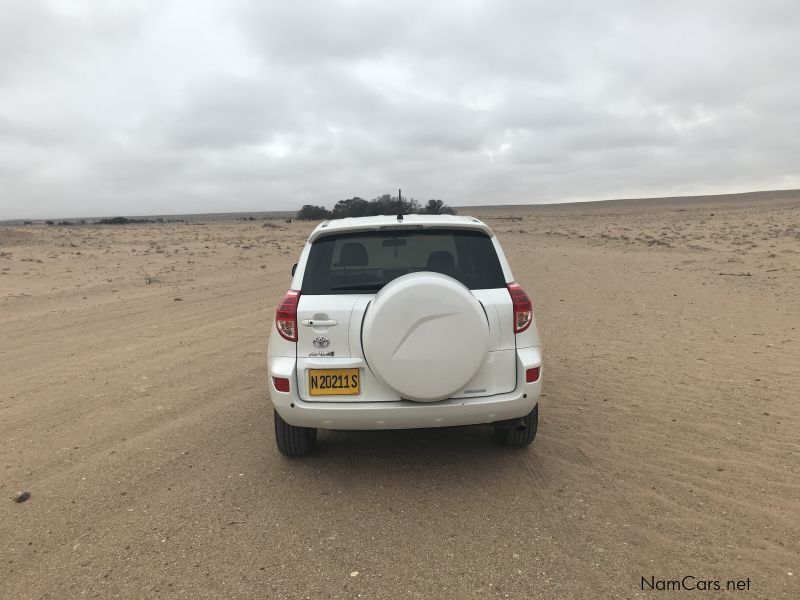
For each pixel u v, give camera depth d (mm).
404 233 4418
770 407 5488
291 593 3039
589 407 5730
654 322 9805
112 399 6352
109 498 4117
